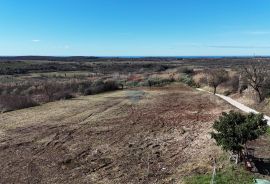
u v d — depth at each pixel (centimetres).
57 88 4059
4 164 1408
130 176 1218
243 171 1156
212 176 1111
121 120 2338
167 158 1409
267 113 2412
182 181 1133
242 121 1197
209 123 2147
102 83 4800
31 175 1275
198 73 5912
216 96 3731
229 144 1152
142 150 1548
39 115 2592
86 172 1288
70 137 1853
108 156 1476
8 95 3225
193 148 1532
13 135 1920
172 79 6128
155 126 2103
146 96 3922
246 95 3225
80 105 3145
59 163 1404
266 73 2950
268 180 1083
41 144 1717
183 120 2288
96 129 2048
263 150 1394
